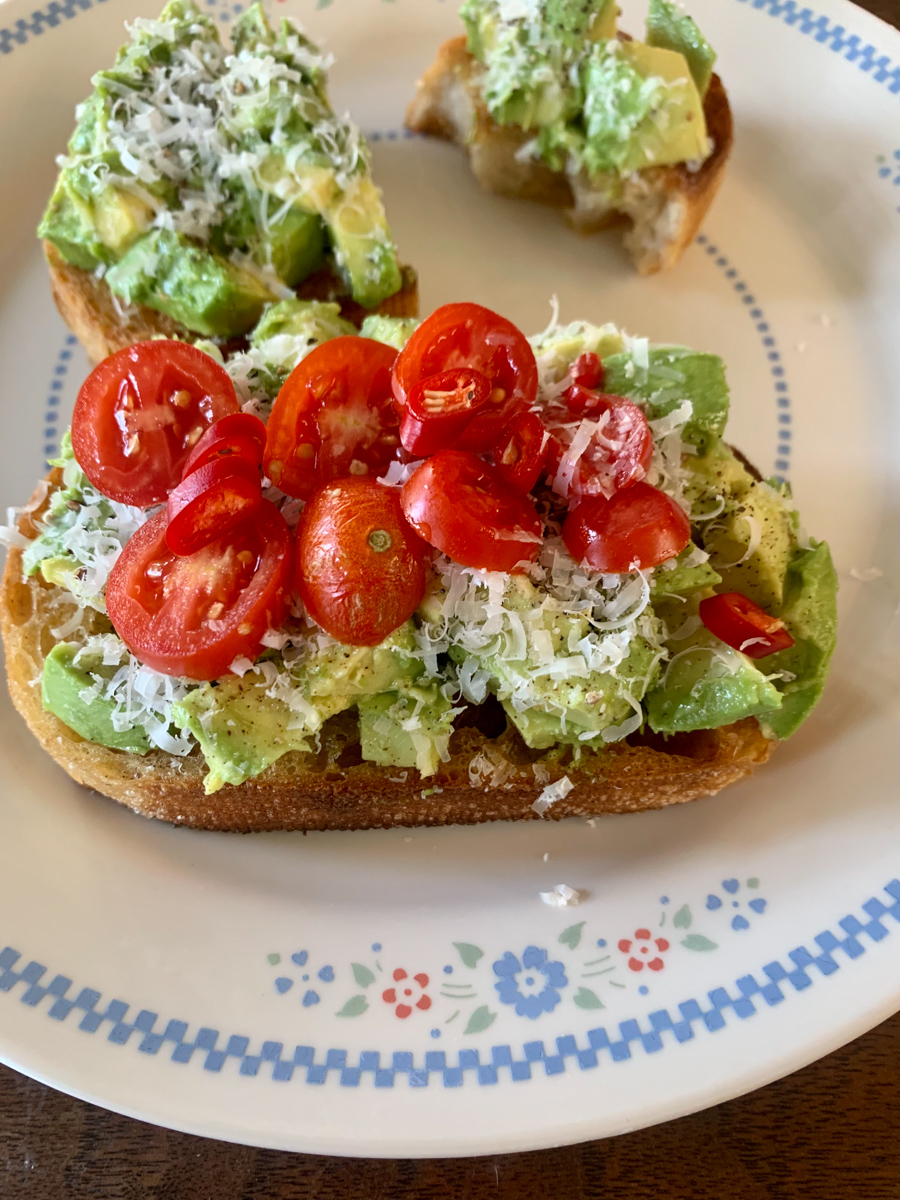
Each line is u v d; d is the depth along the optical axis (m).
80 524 0.17
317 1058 0.15
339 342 0.17
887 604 0.21
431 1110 0.15
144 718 0.17
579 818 0.19
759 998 0.16
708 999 0.16
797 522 0.19
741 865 0.18
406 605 0.16
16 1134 0.17
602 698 0.16
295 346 0.18
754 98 0.27
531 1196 0.17
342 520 0.16
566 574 0.17
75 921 0.17
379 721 0.17
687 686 0.17
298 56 0.23
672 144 0.24
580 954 0.17
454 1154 0.15
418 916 0.18
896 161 0.25
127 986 0.16
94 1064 0.15
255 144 0.22
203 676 0.16
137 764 0.18
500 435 0.16
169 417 0.17
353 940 0.17
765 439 0.24
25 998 0.16
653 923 0.17
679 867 0.18
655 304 0.26
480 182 0.27
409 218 0.27
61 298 0.23
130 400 0.17
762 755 0.18
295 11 0.27
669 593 0.17
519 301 0.26
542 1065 0.15
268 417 0.18
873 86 0.26
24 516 0.19
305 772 0.18
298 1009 0.16
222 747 0.16
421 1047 0.16
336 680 0.16
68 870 0.18
